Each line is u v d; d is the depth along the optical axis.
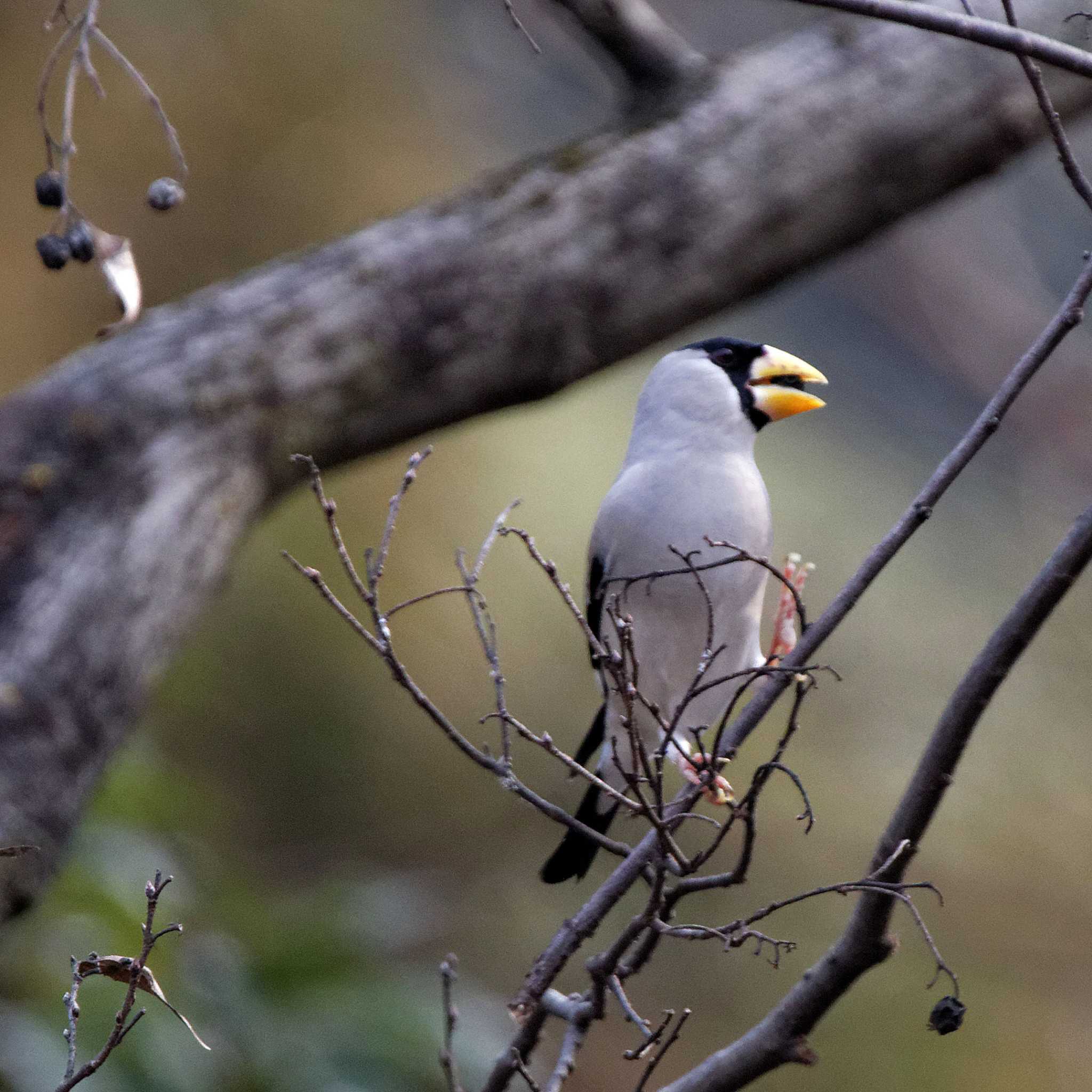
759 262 8.69
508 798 11.74
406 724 11.34
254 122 10.48
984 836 13.82
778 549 15.18
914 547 15.84
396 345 8.13
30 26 9.87
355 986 7.48
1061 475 17.69
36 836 6.76
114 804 7.94
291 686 11.02
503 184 8.52
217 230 10.36
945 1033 4.14
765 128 8.59
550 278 8.30
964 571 16.20
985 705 4.43
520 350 8.34
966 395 18.14
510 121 16.36
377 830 11.38
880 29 8.85
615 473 12.02
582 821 7.08
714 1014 12.07
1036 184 18.25
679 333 8.74
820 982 4.65
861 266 18.14
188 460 7.68
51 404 7.59
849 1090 11.94
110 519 7.42
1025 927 13.41
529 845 11.81
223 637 10.81
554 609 11.45
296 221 10.54
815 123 8.62
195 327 7.96
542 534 11.45
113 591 7.30
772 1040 4.71
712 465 6.92
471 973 11.27
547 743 4.33
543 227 8.34
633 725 4.21
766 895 12.48
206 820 9.47
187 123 10.24
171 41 10.19
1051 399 18.03
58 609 7.14
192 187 10.26
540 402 8.59
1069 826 13.90
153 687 7.54
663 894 4.30
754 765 12.98
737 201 8.53
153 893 3.95
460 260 8.25
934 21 4.23
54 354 10.00
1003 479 17.61
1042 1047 12.68
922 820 4.53
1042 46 4.27
